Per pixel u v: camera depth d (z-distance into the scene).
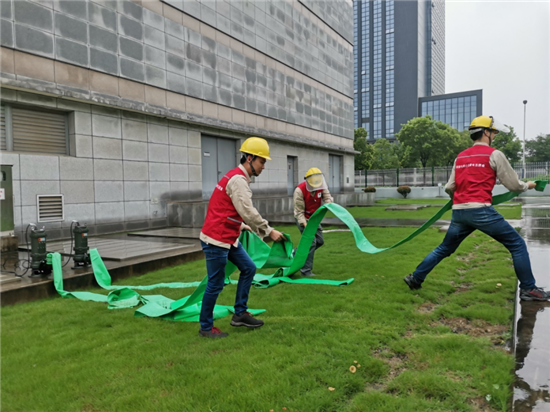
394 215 15.51
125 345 3.35
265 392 2.49
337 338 3.33
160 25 12.30
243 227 4.27
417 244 8.17
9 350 3.34
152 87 12.02
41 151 9.50
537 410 2.16
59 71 9.52
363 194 24.61
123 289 4.85
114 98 10.73
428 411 2.28
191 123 13.44
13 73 8.59
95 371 2.88
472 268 6.02
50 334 3.71
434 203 23.80
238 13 15.98
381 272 5.77
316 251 7.88
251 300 4.66
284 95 19.31
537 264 5.19
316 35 22.47
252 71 16.86
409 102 101.81
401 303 4.28
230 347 3.25
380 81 106.31
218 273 3.52
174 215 12.50
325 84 23.44
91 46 10.23
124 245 8.33
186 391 2.54
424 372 2.72
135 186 11.55
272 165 18.47
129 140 11.36
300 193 5.71
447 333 3.44
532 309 3.70
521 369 2.63
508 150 55.31
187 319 4.09
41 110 9.50
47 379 2.79
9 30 8.52
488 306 4.02
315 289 5.03
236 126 15.38
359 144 45.31
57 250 7.70
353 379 2.63
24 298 4.86
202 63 14.02
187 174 13.38
